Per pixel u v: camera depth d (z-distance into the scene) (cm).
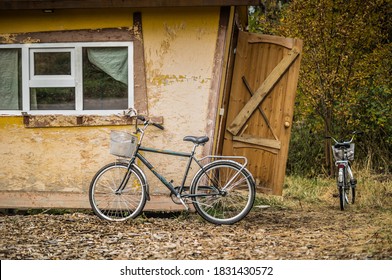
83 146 834
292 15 1192
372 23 1238
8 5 804
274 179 869
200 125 818
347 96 1197
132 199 822
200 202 773
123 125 826
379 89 1249
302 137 1327
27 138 841
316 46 1185
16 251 627
